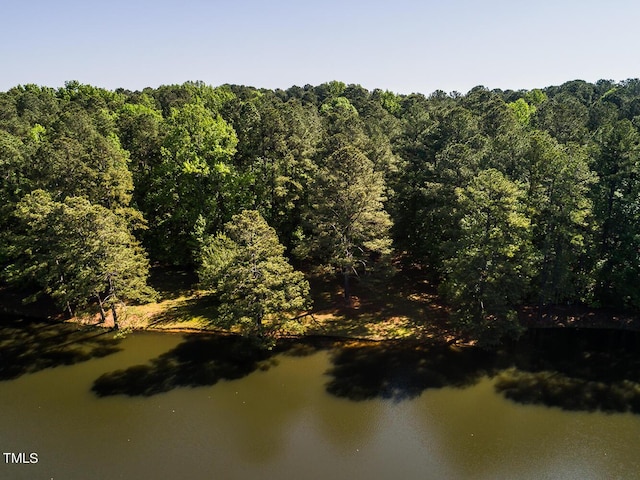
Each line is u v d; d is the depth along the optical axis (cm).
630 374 3028
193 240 4238
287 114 4550
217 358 3344
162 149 4238
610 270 3556
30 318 3947
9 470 2298
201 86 11725
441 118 4819
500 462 2311
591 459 2311
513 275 3144
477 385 2952
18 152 4003
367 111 8175
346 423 2638
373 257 4503
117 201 4016
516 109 8269
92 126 4891
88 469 2312
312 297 4066
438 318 3688
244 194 4231
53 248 3522
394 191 4256
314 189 3678
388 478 2231
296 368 3191
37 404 2847
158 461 2367
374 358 3275
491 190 3042
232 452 2430
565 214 3203
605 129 4091
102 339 3622
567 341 3425
